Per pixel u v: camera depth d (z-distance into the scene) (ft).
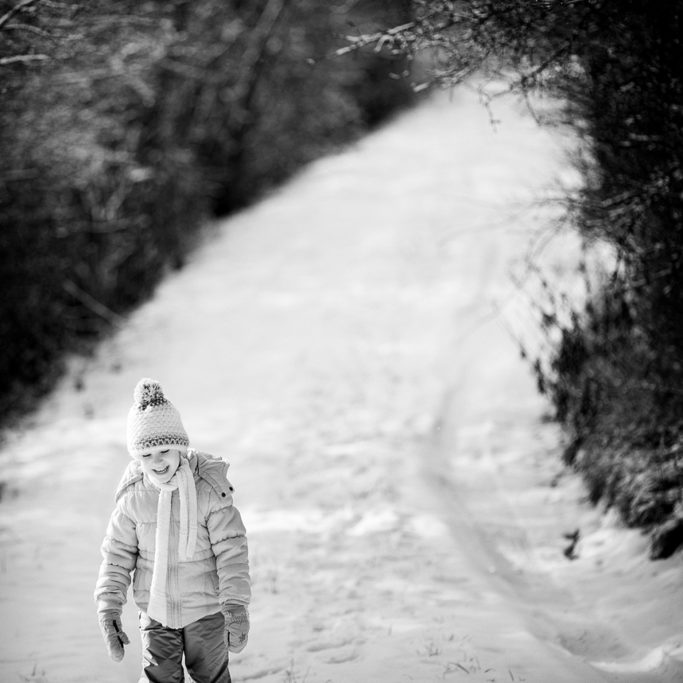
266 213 89.10
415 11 29.99
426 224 79.25
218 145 89.86
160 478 16.39
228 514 16.66
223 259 74.28
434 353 52.80
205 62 77.71
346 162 107.86
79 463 38.27
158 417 16.34
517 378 47.67
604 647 24.16
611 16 26.68
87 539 30.78
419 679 21.29
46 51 39.63
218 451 40.14
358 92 123.65
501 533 32.27
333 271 69.62
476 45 28.02
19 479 36.78
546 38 28.25
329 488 35.65
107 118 56.49
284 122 100.68
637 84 28.04
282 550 29.99
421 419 43.96
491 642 23.18
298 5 91.40
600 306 39.50
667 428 31.94
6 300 49.62
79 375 51.65
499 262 68.23
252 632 24.32
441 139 115.24
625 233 31.04
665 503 29.30
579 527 31.76
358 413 44.78
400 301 62.28
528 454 39.04
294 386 48.49
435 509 33.40
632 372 34.50
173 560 16.39
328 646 23.47
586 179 33.63
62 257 54.70
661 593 25.62
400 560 28.96
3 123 45.14
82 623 24.80
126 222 59.06
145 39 49.52
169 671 16.52
